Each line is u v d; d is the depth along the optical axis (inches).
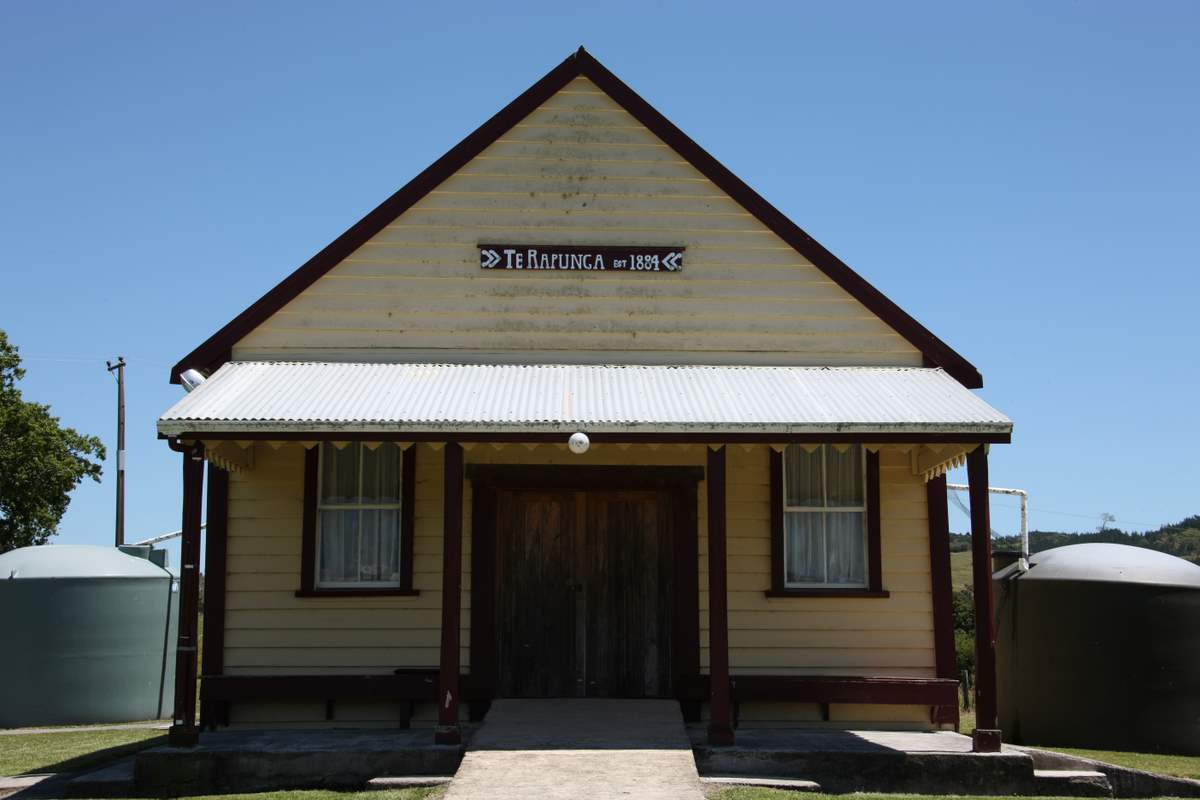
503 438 469.1
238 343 544.1
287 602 537.0
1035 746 647.8
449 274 552.4
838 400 499.5
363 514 550.3
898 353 555.5
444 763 452.8
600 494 563.5
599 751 443.5
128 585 841.5
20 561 831.7
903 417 475.8
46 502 1529.3
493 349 548.1
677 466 552.4
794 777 454.3
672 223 560.1
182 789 450.0
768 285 557.3
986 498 474.3
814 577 553.9
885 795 439.8
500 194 558.3
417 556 542.0
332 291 549.3
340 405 480.1
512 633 552.7
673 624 551.2
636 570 558.9
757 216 560.1
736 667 538.9
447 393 500.4
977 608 470.3
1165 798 470.9
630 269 555.8
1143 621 629.9
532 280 554.3
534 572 557.0
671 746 452.1
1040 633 658.2
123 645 832.9
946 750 464.4
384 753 454.0
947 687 522.3
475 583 540.7
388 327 547.8
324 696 519.8
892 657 542.3
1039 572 670.5
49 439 1523.1
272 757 454.0
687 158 562.6
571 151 562.6
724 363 552.1
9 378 1536.7
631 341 551.5
